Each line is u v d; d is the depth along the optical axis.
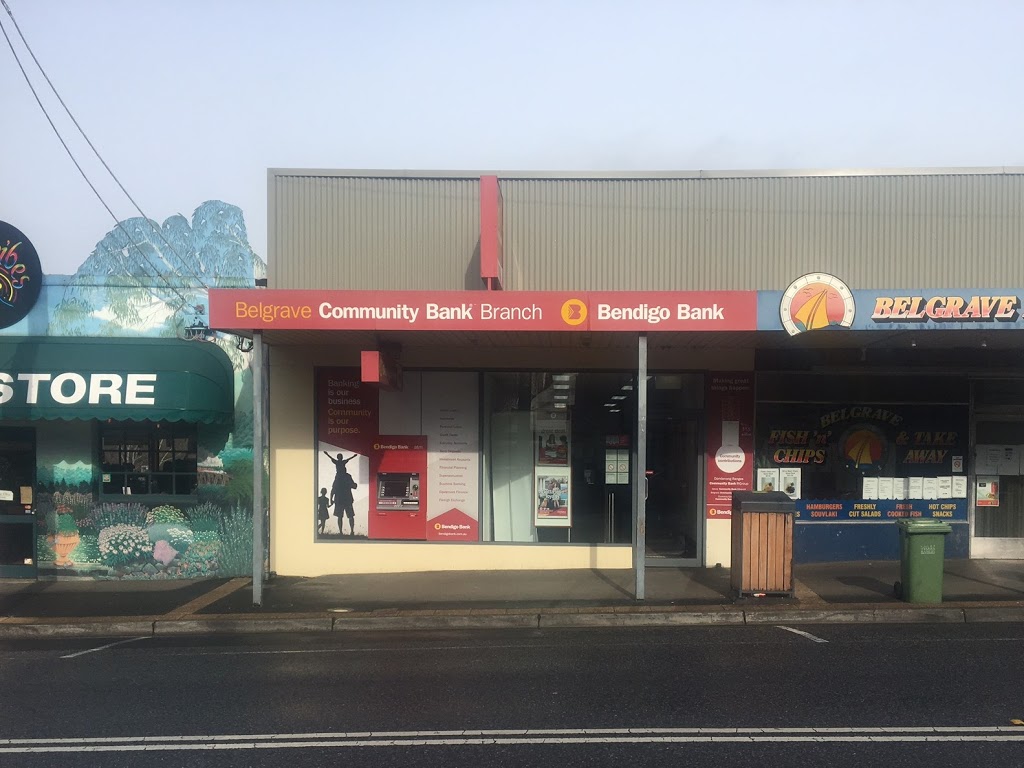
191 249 10.41
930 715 5.30
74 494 10.44
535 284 10.34
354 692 5.99
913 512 10.66
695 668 6.50
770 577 8.67
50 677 6.53
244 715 5.50
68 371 9.48
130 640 7.97
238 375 10.44
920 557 8.51
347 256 10.34
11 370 9.45
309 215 10.34
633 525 10.50
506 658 6.93
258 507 8.88
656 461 10.61
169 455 10.59
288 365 10.48
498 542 10.49
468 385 10.56
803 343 9.78
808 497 10.59
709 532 10.48
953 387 10.66
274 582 10.03
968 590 9.03
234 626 8.31
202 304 10.35
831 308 8.15
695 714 5.38
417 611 8.45
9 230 10.06
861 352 10.45
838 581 9.55
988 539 10.76
